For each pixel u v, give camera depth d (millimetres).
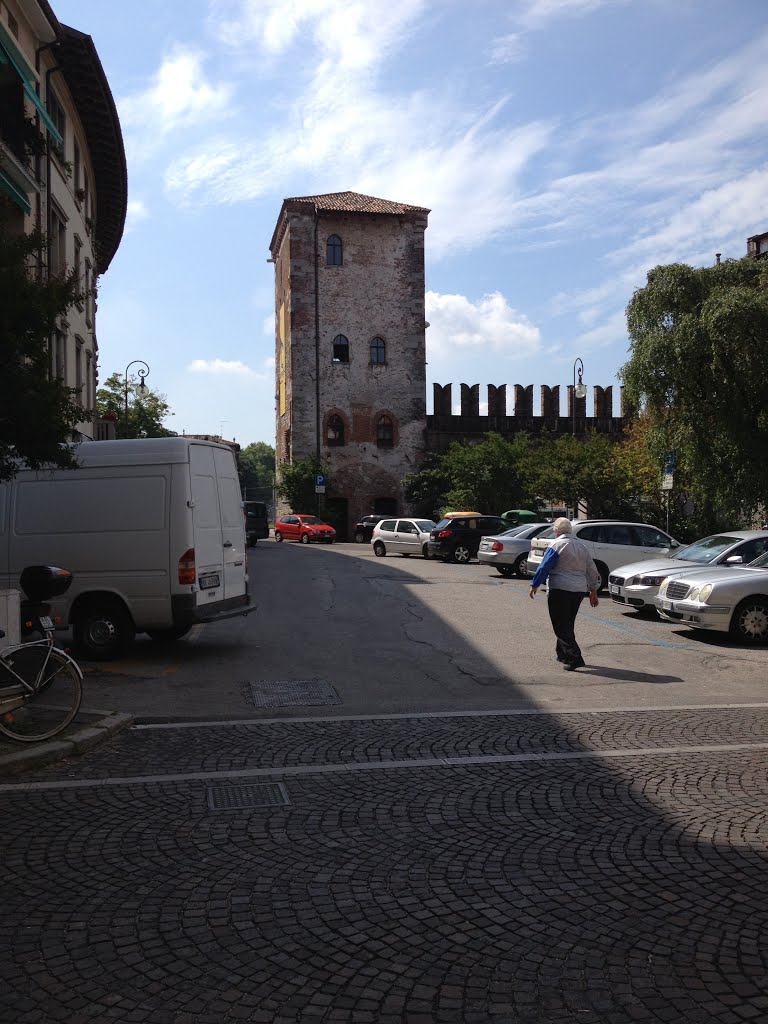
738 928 3629
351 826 4895
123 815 5090
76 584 10633
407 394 52719
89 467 10711
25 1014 2998
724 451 21828
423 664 10500
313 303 51719
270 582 20203
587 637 12758
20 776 5906
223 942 3518
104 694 8727
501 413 53344
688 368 21094
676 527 28719
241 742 6859
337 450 51906
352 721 7633
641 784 5715
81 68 21281
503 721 7641
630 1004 3055
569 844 4602
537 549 19734
